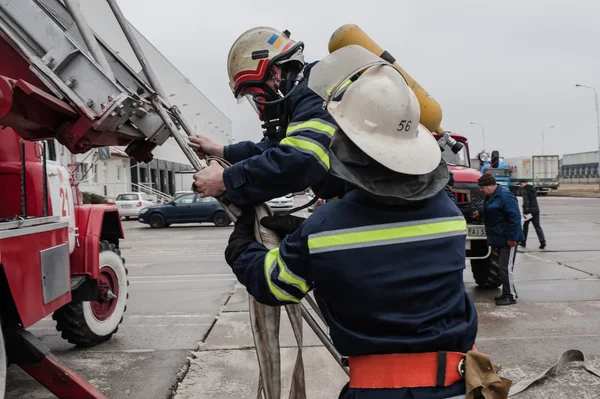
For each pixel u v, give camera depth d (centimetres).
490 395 169
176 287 848
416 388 171
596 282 826
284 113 248
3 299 315
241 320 628
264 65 245
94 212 510
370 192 168
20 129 273
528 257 1092
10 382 447
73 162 509
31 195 404
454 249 180
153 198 3434
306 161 192
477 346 520
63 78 254
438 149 186
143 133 279
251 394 410
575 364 465
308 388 419
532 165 4394
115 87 252
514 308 672
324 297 177
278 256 179
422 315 173
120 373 455
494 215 691
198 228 2066
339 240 169
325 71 211
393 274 170
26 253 319
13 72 279
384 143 171
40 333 591
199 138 268
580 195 4316
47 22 259
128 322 628
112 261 555
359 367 177
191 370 462
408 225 175
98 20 1889
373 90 175
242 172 197
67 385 320
